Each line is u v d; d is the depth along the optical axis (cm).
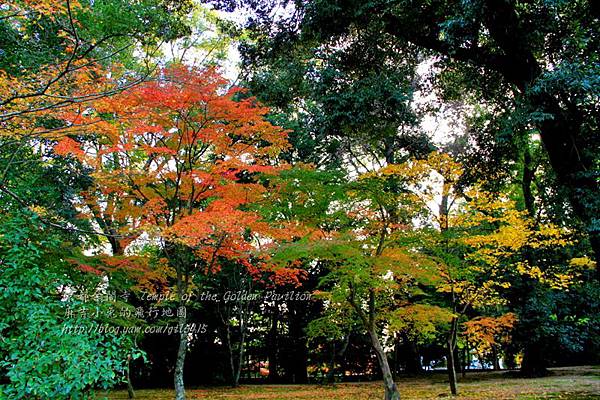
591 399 998
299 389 1661
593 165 889
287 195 1014
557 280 1286
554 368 2095
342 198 1012
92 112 925
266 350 2216
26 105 653
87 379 460
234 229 816
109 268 934
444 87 1383
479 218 1146
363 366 2252
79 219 1242
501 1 847
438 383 1677
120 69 848
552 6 777
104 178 852
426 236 1042
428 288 1838
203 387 1862
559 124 859
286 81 1237
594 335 1639
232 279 1920
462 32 866
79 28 1103
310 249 862
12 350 485
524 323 1570
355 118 1048
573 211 908
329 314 1288
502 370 2336
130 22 1160
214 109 848
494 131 1192
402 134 1482
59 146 791
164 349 1975
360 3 973
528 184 1705
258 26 1215
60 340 483
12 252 518
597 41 795
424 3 992
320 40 1105
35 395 458
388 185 1043
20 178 1127
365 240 1023
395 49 1207
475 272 1266
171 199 968
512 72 945
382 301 1209
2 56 948
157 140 915
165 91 785
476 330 1322
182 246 976
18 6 627
